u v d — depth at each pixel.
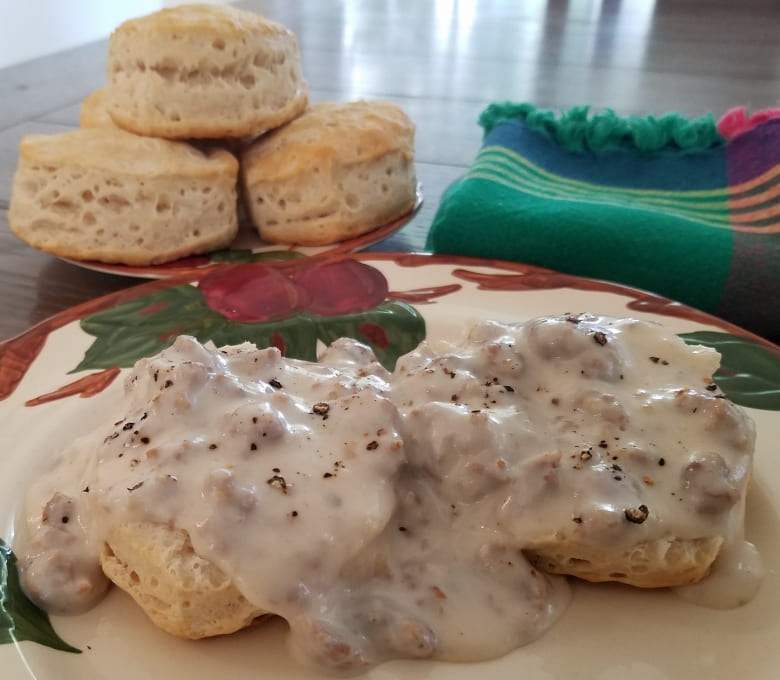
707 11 0.60
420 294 0.20
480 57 0.46
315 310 0.19
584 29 0.55
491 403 0.14
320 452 0.12
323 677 0.11
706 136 0.25
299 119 0.24
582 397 0.13
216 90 0.22
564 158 0.25
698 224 0.21
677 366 0.14
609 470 0.12
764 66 0.43
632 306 0.19
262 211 0.23
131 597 0.13
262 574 0.11
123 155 0.21
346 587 0.12
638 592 0.13
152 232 0.21
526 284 0.20
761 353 0.17
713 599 0.13
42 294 0.21
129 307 0.19
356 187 0.23
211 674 0.12
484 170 0.23
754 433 0.14
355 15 0.59
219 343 0.18
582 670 0.12
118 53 0.23
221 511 0.11
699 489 0.12
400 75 0.42
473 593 0.12
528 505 0.12
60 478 0.14
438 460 0.13
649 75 0.42
